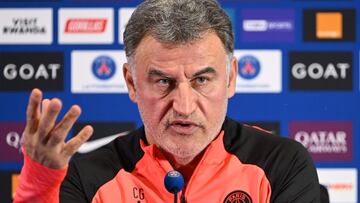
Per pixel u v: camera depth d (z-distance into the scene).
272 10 11.55
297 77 11.57
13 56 11.62
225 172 5.72
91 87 11.64
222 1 11.54
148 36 4.91
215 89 4.97
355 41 11.55
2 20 11.59
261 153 5.93
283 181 5.77
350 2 11.54
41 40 11.63
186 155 5.09
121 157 5.95
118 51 11.63
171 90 4.94
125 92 11.66
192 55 4.83
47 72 11.63
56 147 4.25
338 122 11.62
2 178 11.75
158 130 5.04
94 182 5.82
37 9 11.62
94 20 11.62
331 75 11.57
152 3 4.98
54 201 4.50
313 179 5.85
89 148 11.59
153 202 5.65
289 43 11.56
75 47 11.61
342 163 11.66
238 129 6.16
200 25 4.84
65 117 4.18
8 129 11.72
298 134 11.62
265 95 11.59
